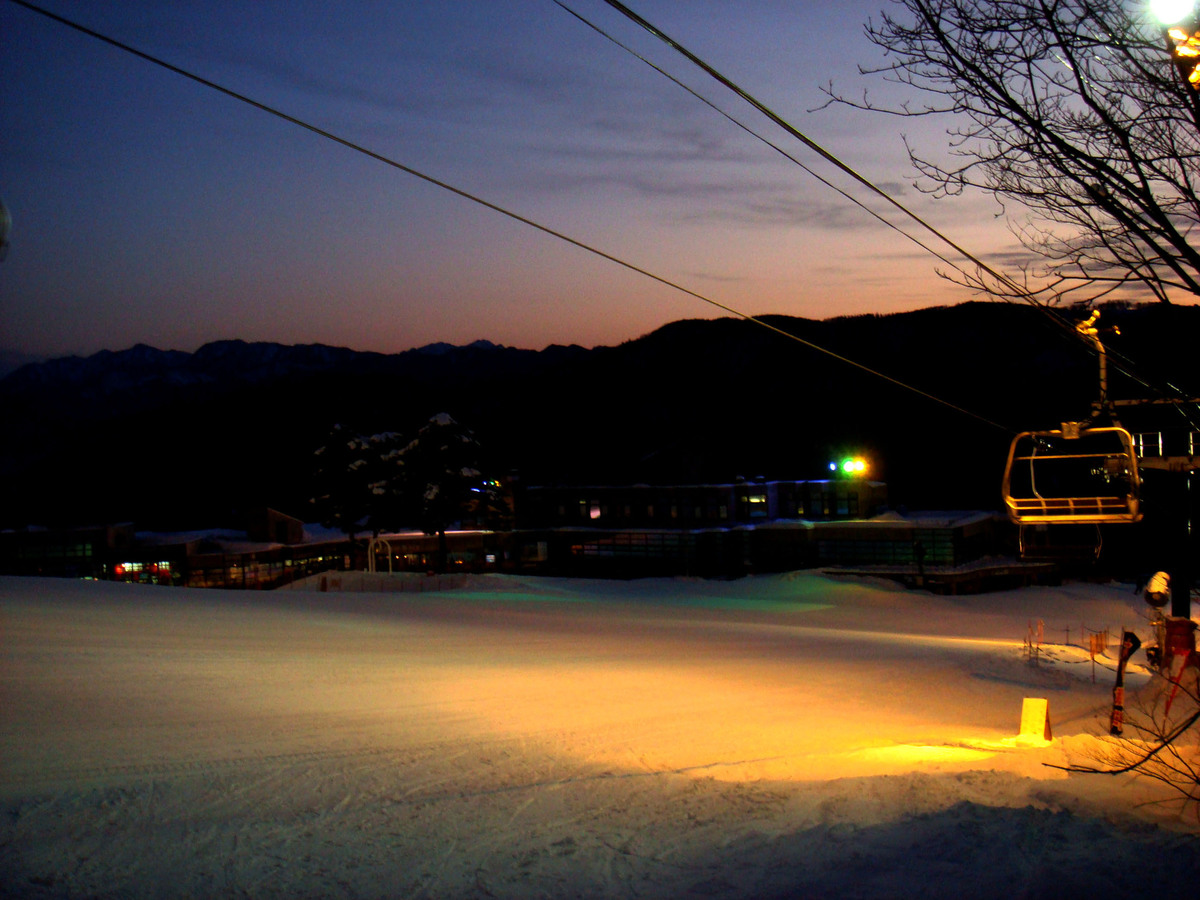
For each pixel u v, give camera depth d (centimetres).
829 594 5153
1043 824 618
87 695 1320
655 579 5728
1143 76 526
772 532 6656
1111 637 4075
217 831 707
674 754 1076
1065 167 562
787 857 595
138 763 943
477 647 2330
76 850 655
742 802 768
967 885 507
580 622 3275
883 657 2591
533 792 835
